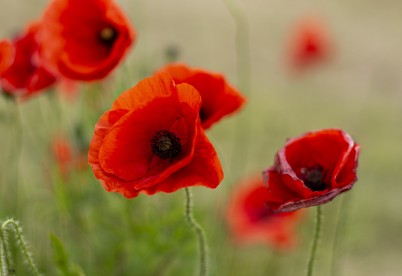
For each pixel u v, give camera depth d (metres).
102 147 0.76
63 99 1.12
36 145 1.20
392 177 1.84
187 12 2.83
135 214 1.03
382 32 3.02
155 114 0.77
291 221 1.16
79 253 1.02
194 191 1.21
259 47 2.73
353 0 3.35
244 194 1.16
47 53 0.91
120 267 1.02
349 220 1.16
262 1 3.21
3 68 0.90
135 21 1.38
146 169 0.78
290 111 2.21
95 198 1.01
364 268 1.49
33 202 1.06
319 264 1.31
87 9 0.91
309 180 0.79
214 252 1.06
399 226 1.62
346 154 0.76
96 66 0.90
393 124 2.18
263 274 1.27
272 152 1.86
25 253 0.79
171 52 1.07
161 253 0.97
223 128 1.95
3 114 1.05
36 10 1.81
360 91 2.47
